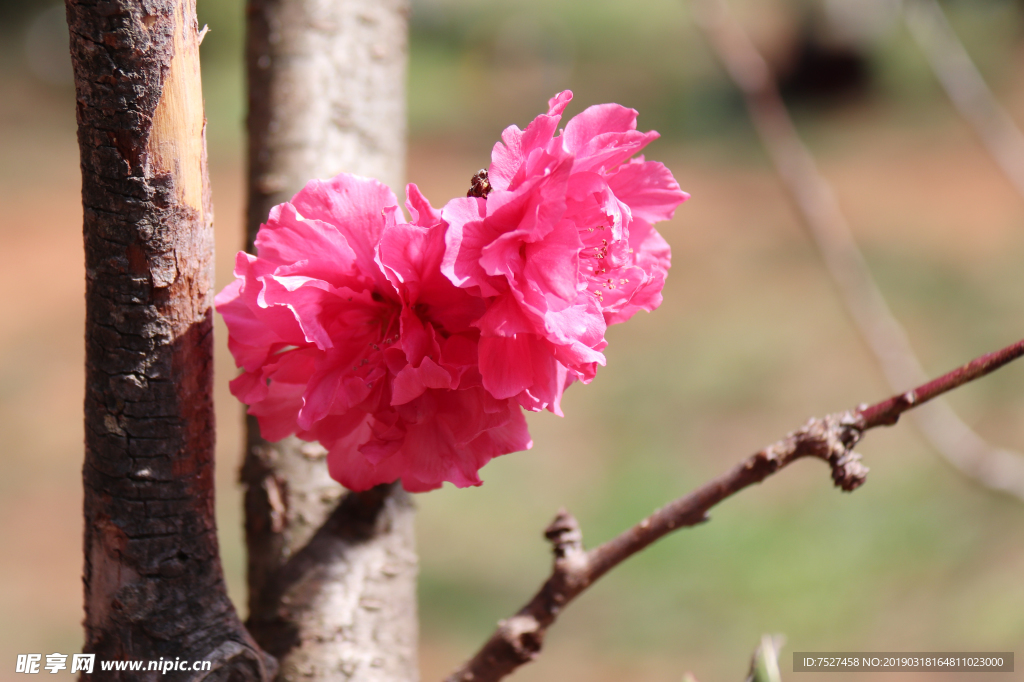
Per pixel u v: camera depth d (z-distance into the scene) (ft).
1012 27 15.30
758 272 10.63
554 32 21.07
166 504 1.74
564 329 1.71
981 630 5.04
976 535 5.75
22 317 10.93
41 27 20.07
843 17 15.98
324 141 2.00
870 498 6.43
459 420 1.74
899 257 10.07
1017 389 6.95
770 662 1.84
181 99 1.71
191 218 1.72
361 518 1.93
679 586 6.19
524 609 1.85
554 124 1.73
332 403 1.72
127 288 1.72
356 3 2.03
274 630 1.90
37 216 13.89
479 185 1.75
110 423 1.73
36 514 7.33
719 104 16.65
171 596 1.75
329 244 1.72
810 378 8.27
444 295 1.73
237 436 7.86
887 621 5.43
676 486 7.18
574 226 1.70
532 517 7.12
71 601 6.31
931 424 2.56
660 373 8.80
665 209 1.79
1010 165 2.74
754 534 6.43
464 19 22.18
